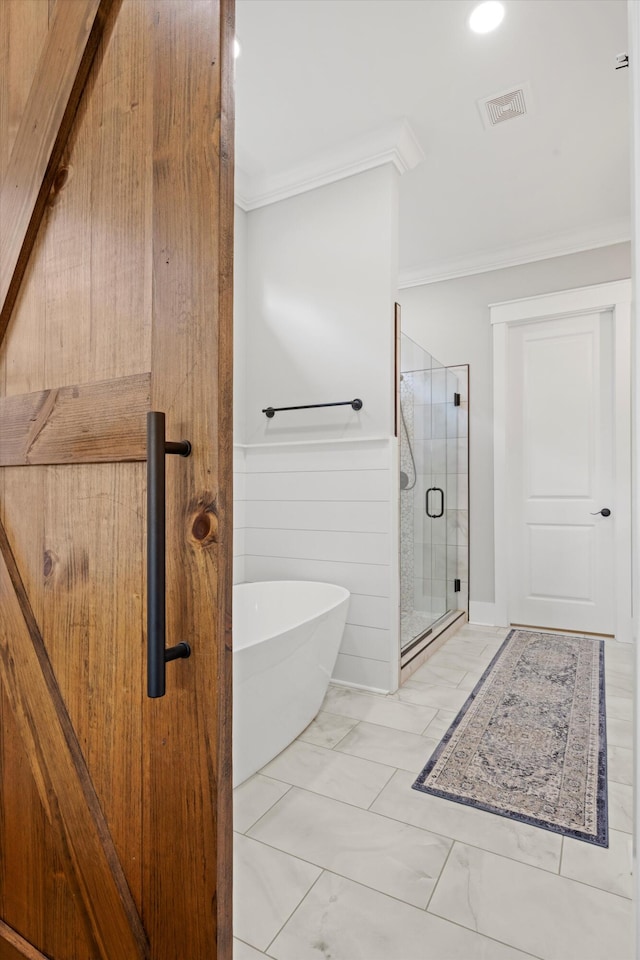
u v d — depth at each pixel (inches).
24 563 35.7
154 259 28.3
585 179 116.4
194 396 26.3
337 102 93.7
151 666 23.8
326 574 108.0
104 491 30.7
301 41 80.5
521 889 52.0
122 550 29.7
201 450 25.9
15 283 36.0
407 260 154.7
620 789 68.7
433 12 75.5
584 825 61.6
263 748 74.1
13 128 36.1
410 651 114.7
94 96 31.6
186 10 27.2
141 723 28.8
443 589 143.6
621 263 136.1
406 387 118.5
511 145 105.3
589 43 81.1
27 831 36.3
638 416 24.9
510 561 150.3
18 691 36.1
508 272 150.0
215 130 25.7
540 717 89.7
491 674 110.0
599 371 141.2
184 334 26.8
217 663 25.5
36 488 34.9
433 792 68.3
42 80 34.1
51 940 34.9
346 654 105.2
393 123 99.0
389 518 101.6
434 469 137.7
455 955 44.8
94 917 31.9
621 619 134.2
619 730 84.7
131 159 29.6
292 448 113.2
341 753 78.1
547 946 45.7
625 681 105.6
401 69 86.4
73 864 33.1
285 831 60.7
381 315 103.7
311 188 112.3
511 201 124.7
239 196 118.0
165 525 25.2
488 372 152.0
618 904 50.1
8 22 36.8
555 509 145.9
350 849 57.7
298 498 112.0
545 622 146.3
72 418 32.1
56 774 33.7
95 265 31.3
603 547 140.2
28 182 34.8
